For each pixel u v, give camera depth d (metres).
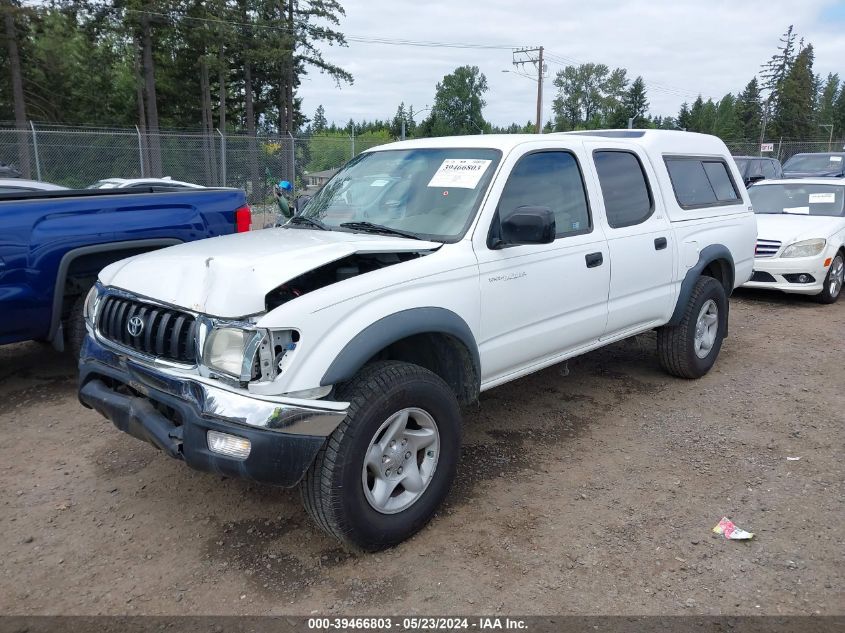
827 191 9.89
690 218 5.43
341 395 3.00
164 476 3.97
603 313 4.58
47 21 34.12
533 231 3.48
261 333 2.76
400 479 3.23
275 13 42.03
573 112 104.88
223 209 5.90
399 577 3.02
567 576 3.03
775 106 79.88
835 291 9.24
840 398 5.36
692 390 5.54
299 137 22.45
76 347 5.19
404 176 4.20
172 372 2.97
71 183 19.83
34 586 2.95
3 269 4.62
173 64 43.53
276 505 3.65
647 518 3.54
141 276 3.30
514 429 4.70
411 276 3.27
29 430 4.60
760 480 3.97
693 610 2.81
